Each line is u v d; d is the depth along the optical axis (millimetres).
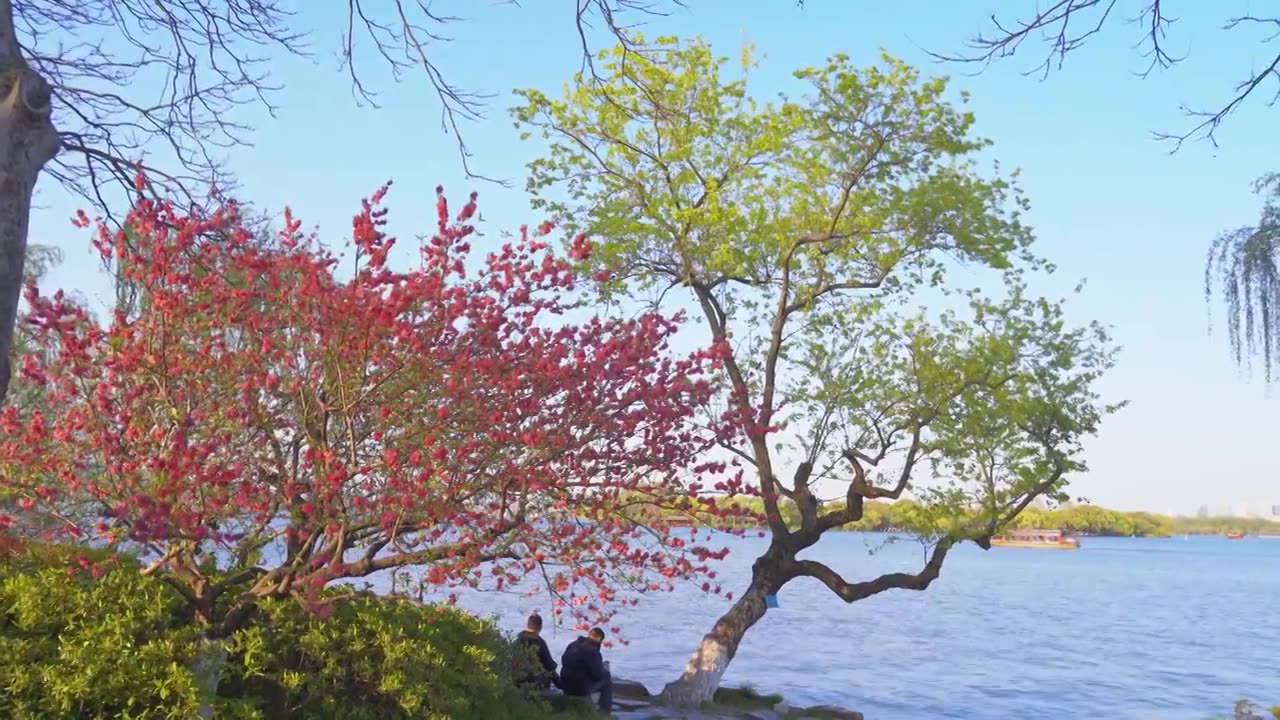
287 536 11227
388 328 10062
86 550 11398
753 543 184125
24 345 11180
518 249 11383
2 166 5465
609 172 21469
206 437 10336
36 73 5648
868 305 22516
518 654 15031
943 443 22094
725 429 12352
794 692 33938
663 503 11836
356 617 12117
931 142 20797
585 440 11008
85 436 10531
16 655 9641
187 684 9820
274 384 9867
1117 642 55094
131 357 10102
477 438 10523
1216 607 84562
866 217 21016
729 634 20531
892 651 48188
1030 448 22656
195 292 10562
